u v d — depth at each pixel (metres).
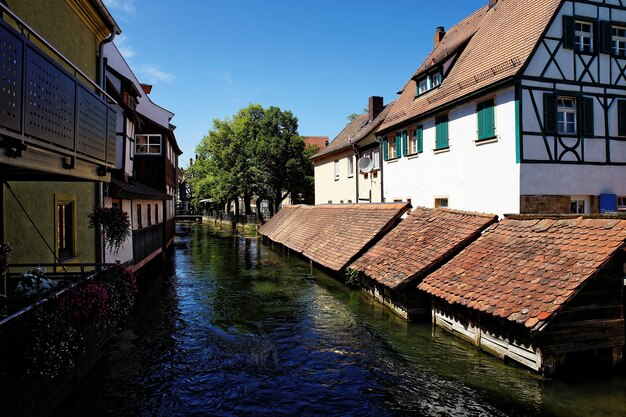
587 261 6.83
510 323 7.15
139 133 21.70
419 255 10.76
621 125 14.09
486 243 9.51
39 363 4.31
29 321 4.28
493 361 7.38
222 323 10.10
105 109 7.06
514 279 7.64
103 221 9.36
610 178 13.98
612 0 14.06
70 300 4.99
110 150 7.35
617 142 14.09
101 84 10.91
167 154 24.53
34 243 7.63
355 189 27.64
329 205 22.83
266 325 9.92
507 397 6.14
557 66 13.42
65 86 5.42
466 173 15.62
